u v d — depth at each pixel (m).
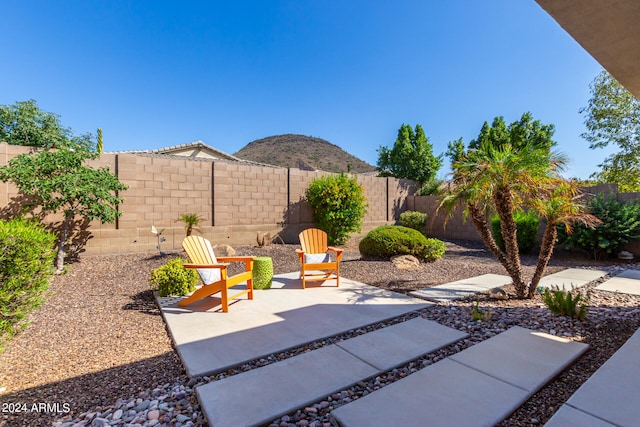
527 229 8.36
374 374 2.43
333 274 5.96
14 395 2.23
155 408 2.04
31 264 2.70
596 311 3.82
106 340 3.17
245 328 3.39
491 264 7.21
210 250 4.88
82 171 5.66
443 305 4.22
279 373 2.44
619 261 7.40
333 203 9.52
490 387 2.21
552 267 6.82
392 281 5.53
